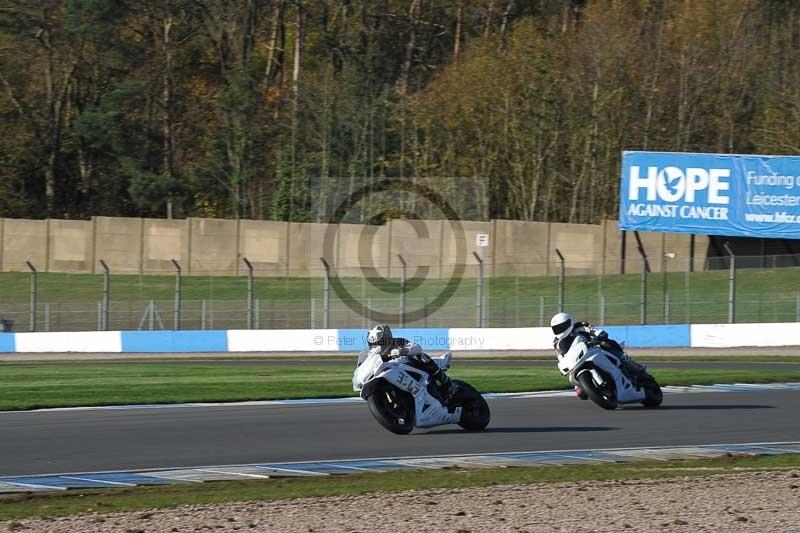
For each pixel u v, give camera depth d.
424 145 163.00
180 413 55.81
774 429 49.34
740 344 109.31
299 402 60.62
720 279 129.88
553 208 166.00
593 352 54.28
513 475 38.12
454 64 175.00
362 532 29.06
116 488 36.12
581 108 164.25
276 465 40.41
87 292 150.62
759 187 136.38
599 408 56.38
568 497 33.69
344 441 46.06
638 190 141.50
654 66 168.50
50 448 44.59
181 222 160.75
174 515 31.25
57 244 166.12
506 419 52.56
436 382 48.53
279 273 152.50
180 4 192.75
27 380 76.56
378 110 164.50
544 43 169.62
